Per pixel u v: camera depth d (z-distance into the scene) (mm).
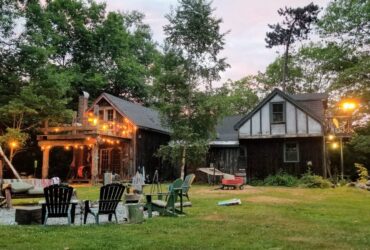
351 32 28266
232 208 10203
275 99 22516
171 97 20578
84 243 5586
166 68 20594
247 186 20453
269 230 6820
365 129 27375
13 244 5539
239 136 22906
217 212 9352
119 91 35844
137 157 24250
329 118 22062
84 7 34062
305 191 16453
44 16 27484
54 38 30766
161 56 20812
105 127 22219
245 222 7777
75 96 31719
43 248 5258
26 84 24422
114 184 7840
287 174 22000
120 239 5914
